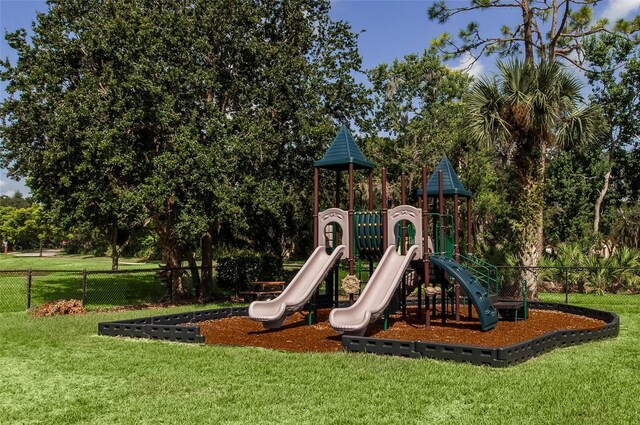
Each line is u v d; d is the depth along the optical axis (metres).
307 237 21.48
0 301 18.16
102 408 5.94
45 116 15.47
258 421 5.42
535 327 11.43
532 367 7.60
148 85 14.58
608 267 18.80
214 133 15.55
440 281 12.65
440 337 10.21
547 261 20.98
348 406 5.86
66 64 16.11
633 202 33.41
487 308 11.10
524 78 16.30
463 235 27.69
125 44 15.48
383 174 12.01
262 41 17.84
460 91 30.59
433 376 7.05
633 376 7.13
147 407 5.93
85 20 16.28
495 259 20.42
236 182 16.72
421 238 11.86
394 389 6.48
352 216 12.19
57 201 15.90
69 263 41.97
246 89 17.31
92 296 20.42
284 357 8.38
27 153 16.05
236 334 10.78
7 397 6.41
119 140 14.91
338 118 19.22
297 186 19.05
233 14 17.27
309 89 17.78
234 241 21.41
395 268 11.39
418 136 29.41
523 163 17.45
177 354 8.69
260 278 19.81
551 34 22.66
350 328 9.45
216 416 5.58
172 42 15.82
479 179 27.08
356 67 19.11
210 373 7.41
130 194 14.41
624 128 30.61
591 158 31.89
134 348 9.22
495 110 16.53
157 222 17.52
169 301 18.19
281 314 10.98
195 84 16.03
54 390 6.69
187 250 19.58
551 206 32.03
